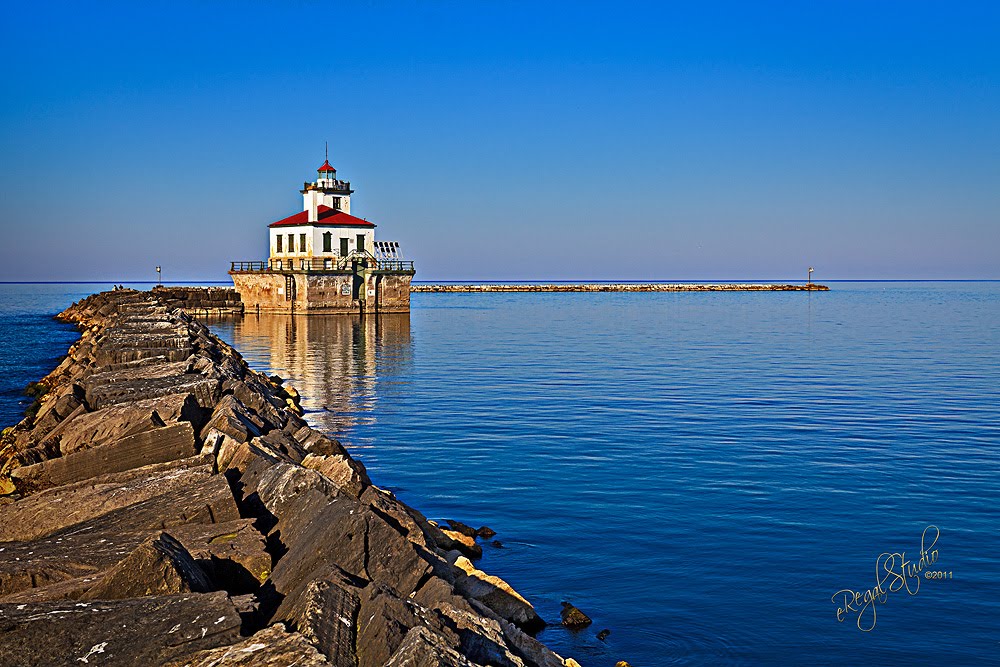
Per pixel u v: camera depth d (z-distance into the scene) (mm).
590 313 122875
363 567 10680
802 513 21172
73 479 15258
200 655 7492
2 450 20812
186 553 9578
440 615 9727
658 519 20688
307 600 8641
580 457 27297
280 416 22469
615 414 35406
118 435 16906
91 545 10906
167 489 12641
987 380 45812
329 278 96250
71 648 7523
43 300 188375
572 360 57156
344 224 96938
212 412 20016
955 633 14758
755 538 19312
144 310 63938
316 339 73500
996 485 23750
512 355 60812
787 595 16188
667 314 119938
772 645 14234
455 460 26984
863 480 24281
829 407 37000
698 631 14633
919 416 34719
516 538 19297
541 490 23344
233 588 10367
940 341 72188
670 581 16766
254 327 85250
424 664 7496
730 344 69750
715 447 28719
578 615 14867
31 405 32844
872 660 13781
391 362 55969
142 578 8891
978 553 18469
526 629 14336
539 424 33188
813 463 26375
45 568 10070
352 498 12945
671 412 35844
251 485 13414
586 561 17828
